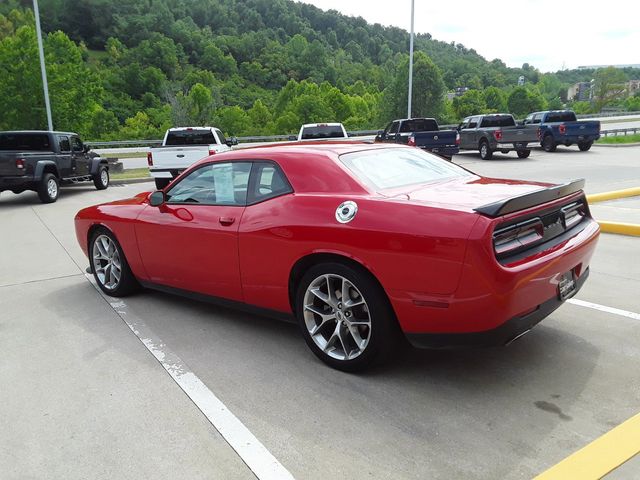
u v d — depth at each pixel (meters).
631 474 2.52
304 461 2.74
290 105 107.12
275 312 4.12
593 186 12.70
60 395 3.52
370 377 3.62
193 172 4.66
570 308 4.75
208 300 4.66
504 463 2.66
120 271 5.42
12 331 4.69
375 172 3.92
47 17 153.38
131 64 115.19
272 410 3.25
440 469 2.63
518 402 3.23
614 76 103.25
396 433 2.95
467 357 3.87
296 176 3.93
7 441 3.02
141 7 169.38
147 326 4.71
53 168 13.95
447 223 3.10
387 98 68.81
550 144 24.55
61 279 6.39
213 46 151.88
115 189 16.66
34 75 58.78
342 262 3.53
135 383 3.65
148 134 88.00
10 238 9.09
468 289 3.03
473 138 23.23
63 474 2.72
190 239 4.50
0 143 14.43
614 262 6.18
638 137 29.62
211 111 44.28
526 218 3.28
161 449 2.89
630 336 4.13
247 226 4.04
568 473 2.53
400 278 3.24
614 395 3.28
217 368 3.84
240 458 2.79
